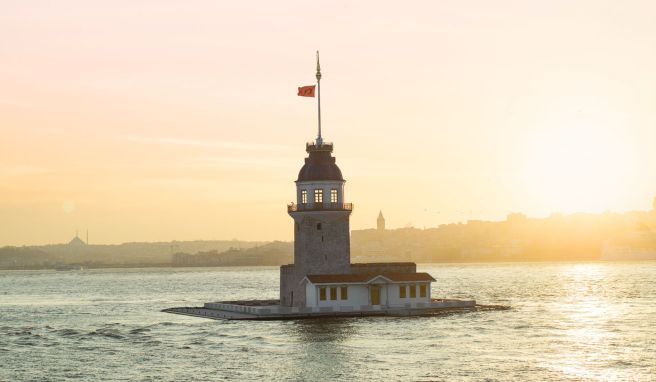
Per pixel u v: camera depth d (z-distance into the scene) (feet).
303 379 615.16
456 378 608.19
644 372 622.54
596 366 645.51
